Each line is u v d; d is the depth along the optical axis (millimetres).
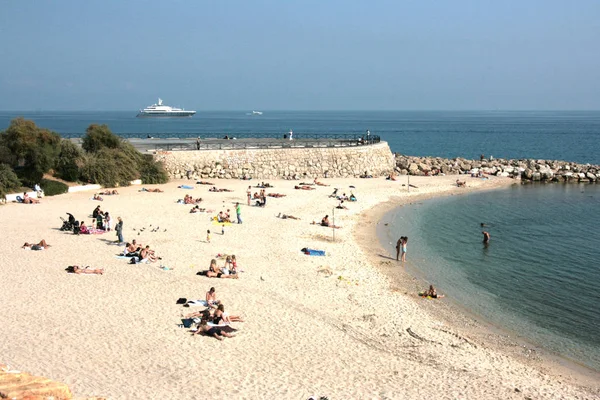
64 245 35281
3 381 12984
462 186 74625
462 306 30109
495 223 53156
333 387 19375
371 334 24562
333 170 74125
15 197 49281
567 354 24734
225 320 23891
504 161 97125
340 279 31969
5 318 23141
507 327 27578
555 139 192500
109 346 21188
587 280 35875
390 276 34250
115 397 17359
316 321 25375
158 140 89375
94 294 26703
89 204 49188
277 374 20031
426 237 45938
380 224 49219
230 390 18594
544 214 58375
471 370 21859
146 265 31781
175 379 19031
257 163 70562
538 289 33781
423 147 153375
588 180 84562
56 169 57125
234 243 38281
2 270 29609
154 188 59594
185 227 42031
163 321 23984
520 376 21828
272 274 31859
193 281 29500
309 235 42375
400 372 21062
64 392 12812
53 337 21562
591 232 50062
